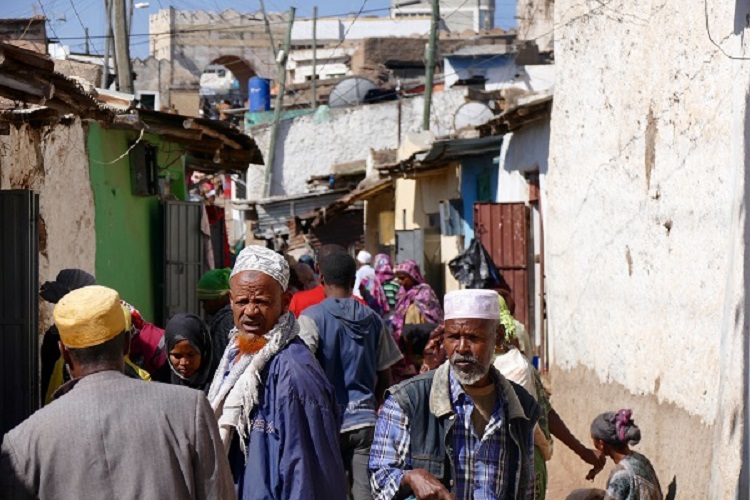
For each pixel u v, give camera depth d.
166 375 8.94
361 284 15.65
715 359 8.23
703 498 8.18
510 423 5.79
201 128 16.41
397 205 28.88
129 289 16.22
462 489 5.73
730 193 8.00
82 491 4.58
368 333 8.69
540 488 7.27
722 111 8.24
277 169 44.28
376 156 31.98
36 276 9.34
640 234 10.47
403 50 60.19
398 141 43.16
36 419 4.65
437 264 23.34
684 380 9.00
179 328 7.84
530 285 18.05
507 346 8.03
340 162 43.78
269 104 51.56
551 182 14.36
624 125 11.12
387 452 5.76
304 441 5.86
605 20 11.81
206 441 4.79
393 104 43.19
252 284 6.07
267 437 5.86
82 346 4.79
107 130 14.88
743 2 7.75
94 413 4.66
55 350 8.70
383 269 15.68
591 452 8.17
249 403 5.86
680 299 9.20
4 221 9.29
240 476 5.96
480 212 18.17
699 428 8.50
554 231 14.21
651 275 10.10
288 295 6.27
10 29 13.03
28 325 9.23
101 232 14.59
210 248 19.06
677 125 9.40
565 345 13.63
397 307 13.88
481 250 12.26
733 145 7.91
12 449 4.59
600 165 12.04
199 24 71.44
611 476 7.99
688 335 8.95
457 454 5.75
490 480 5.75
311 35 74.06
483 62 45.38
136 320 8.95
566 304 13.59
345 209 33.78
